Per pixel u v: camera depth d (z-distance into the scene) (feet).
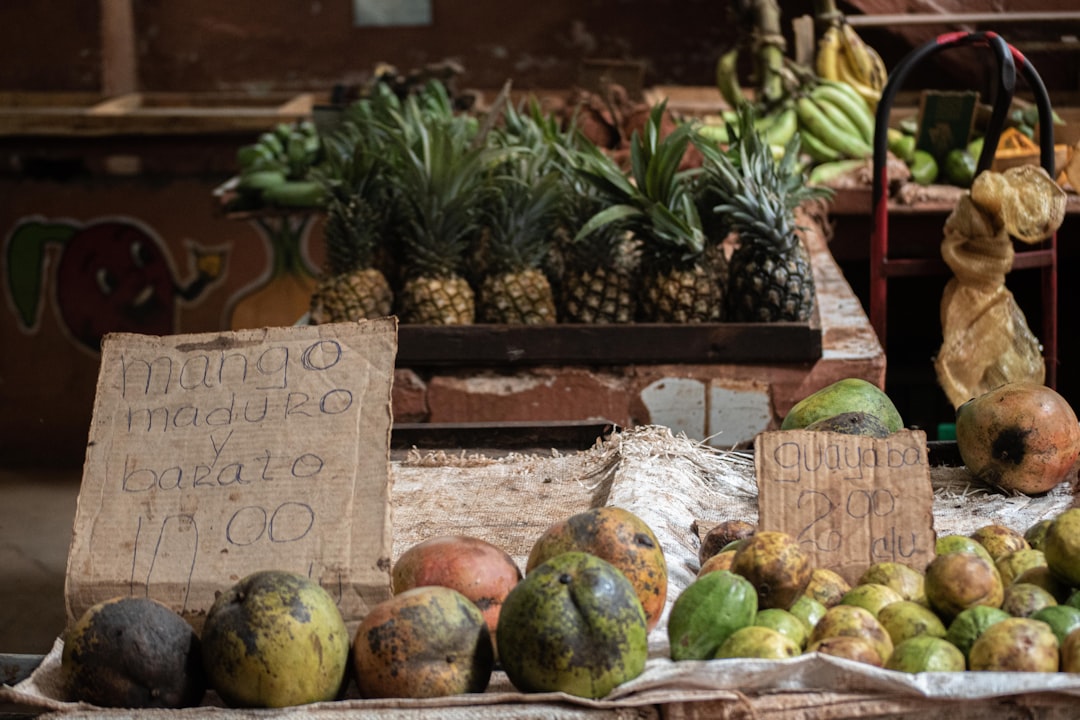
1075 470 8.60
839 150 19.38
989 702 5.16
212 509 6.30
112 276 29.19
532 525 8.12
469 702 5.23
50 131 27.81
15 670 6.27
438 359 12.37
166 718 5.25
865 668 5.16
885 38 26.30
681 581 6.93
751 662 5.22
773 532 6.08
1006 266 12.34
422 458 9.44
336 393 6.47
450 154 12.71
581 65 20.88
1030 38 21.66
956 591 5.78
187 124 27.76
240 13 30.40
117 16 29.63
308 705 5.27
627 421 12.33
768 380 12.14
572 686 5.25
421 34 30.22
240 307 29.07
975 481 8.75
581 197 12.75
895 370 21.20
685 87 28.81
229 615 5.39
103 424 6.63
